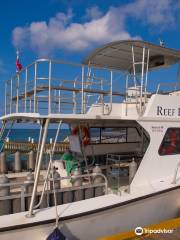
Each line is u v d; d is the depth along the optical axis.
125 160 7.82
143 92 6.64
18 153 7.68
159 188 5.95
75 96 6.48
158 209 5.94
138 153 8.19
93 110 6.46
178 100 6.72
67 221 4.70
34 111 5.39
